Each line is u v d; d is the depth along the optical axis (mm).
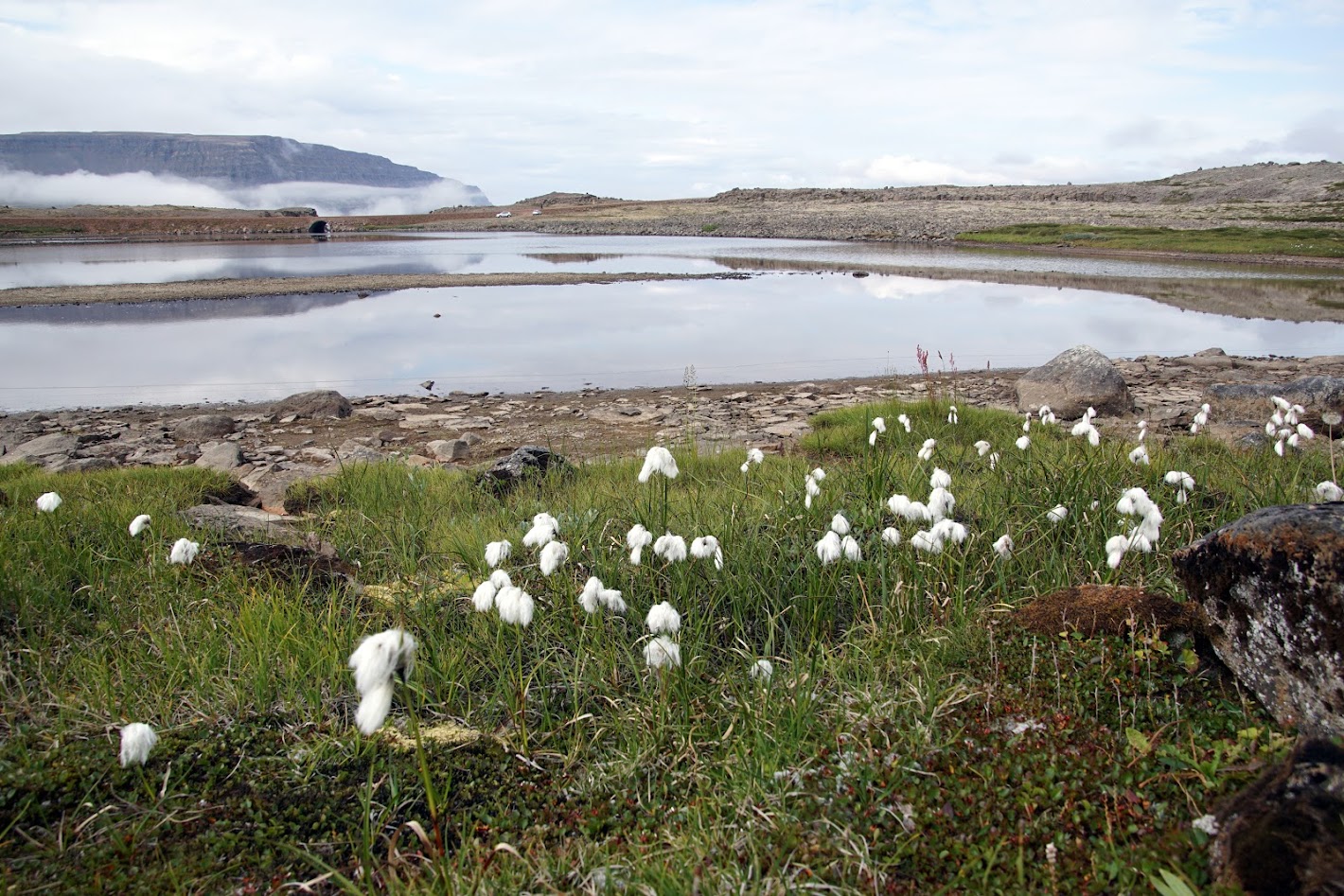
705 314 27781
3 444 12562
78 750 3898
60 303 30016
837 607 5508
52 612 5148
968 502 6645
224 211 128500
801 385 17000
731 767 3898
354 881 3336
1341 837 2512
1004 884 2984
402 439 12641
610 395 16281
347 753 4008
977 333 23938
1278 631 3584
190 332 24609
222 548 6027
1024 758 3607
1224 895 2619
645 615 5258
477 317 27391
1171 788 3354
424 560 6324
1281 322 25797
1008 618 4879
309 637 4703
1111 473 6824
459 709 4508
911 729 3975
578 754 4191
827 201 112625
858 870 3148
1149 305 29547
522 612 3662
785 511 6316
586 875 3283
